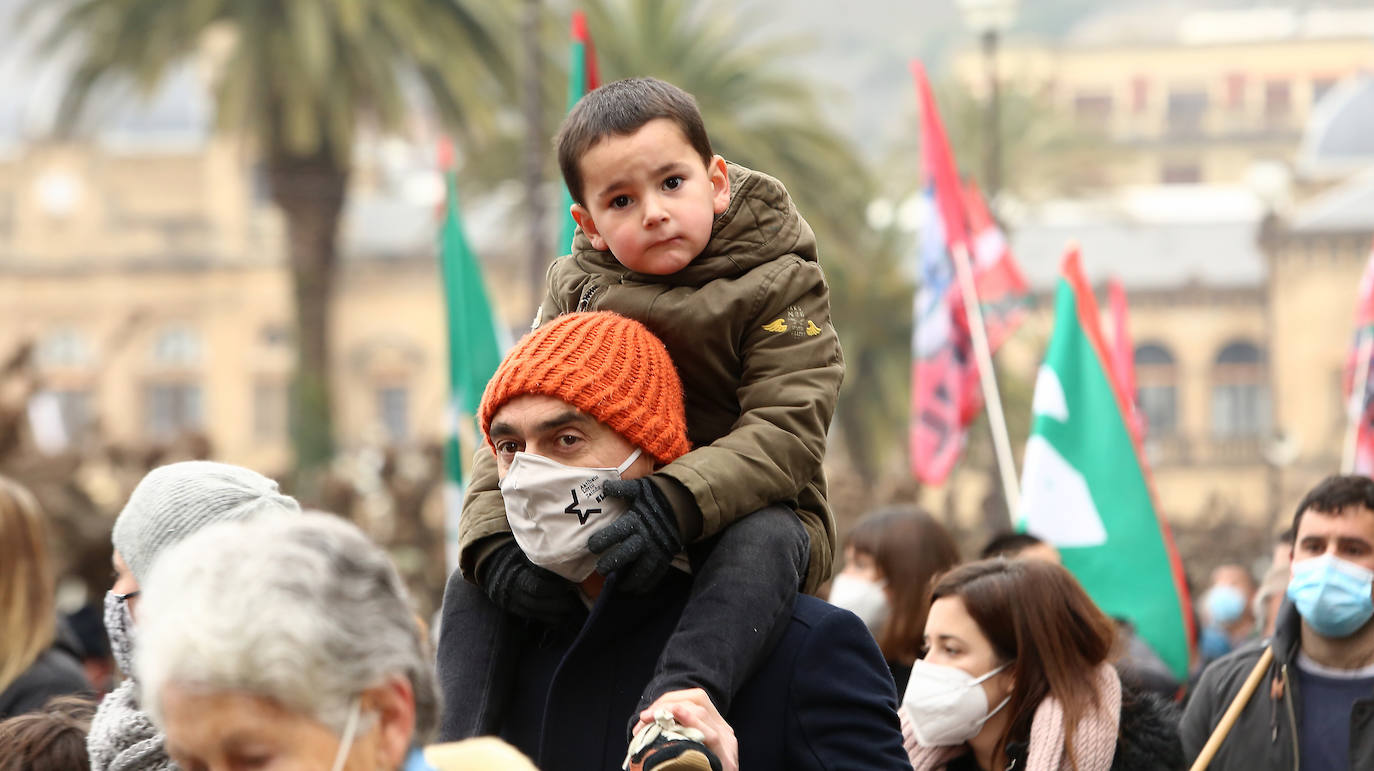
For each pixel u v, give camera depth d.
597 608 6.51
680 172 6.64
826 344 6.78
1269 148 191.62
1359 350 18.81
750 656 6.25
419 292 156.62
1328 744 11.16
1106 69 193.38
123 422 151.62
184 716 4.59
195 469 7.54
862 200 72.25
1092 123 184.75
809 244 6.92
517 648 6.87
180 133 154.00
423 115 64.88
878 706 6.52
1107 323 159.12
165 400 153.12
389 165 126.31
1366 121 168.50
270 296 153.50
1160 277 159.25
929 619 10.20
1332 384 151.50
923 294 20.41
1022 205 104.56
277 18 57.22
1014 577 9.99
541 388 6.32
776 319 6.70
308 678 4.57
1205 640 22.72
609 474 6.32
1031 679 9.81
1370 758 10.92
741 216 6.77
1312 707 11.32
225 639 4.52
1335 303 151.25
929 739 10.02
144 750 7.10
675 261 6.65
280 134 61.03
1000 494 70.06
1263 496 152.50
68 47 64.25
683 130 6.67
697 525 6.32
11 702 10.59
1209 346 158.88
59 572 31.41
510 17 58.53
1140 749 9.84
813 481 6.95
